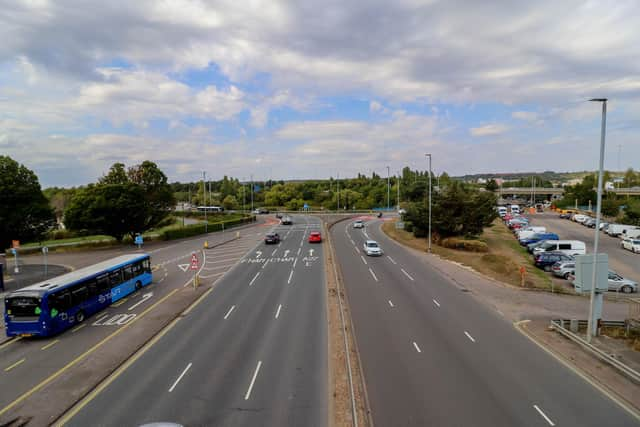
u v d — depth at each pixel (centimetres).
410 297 2777
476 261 4134
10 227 4456
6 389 1559
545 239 5378
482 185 18638
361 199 14638
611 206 8638
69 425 1298
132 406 1404
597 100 1823
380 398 1430
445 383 1539
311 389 1497
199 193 17900
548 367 1681
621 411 1345
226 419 1309
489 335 2053
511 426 1259
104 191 5684
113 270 2788
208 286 3225
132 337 2091
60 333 2195
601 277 1952
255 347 1912
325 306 2562
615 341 1944
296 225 8562
